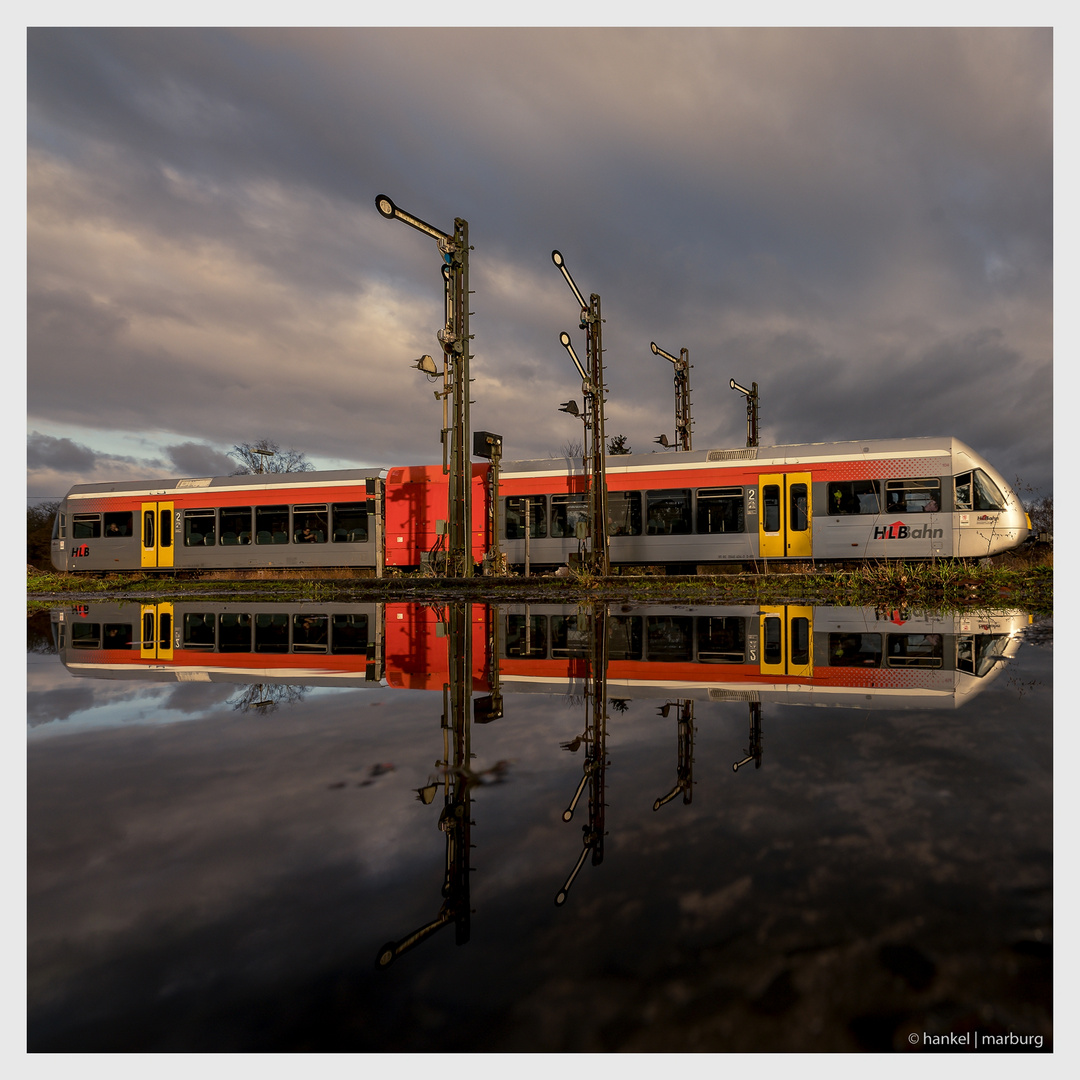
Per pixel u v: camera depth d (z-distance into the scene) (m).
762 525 14.56
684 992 0.77
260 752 2.04
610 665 4.14
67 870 1.16
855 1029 0.70
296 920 0.97
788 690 3.03
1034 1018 0.70
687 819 1.33
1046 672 3.22
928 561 13.38
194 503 18.89
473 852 1.21
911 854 1.13
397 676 3.81
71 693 3.29
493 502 15.44
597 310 14.01
